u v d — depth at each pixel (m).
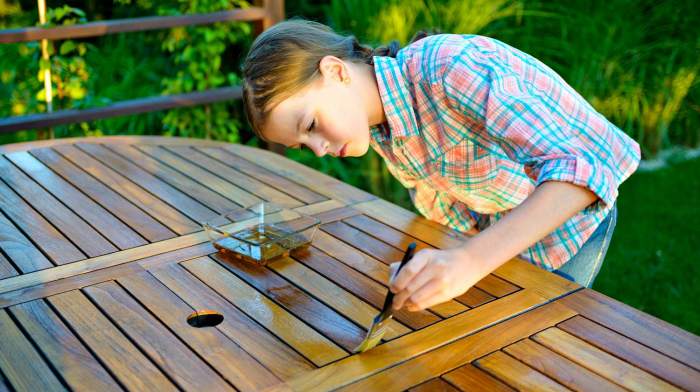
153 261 1.55
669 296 2.98
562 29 4.23
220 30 3.80
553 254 1.69
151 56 4.62
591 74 4.19
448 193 1.79
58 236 1.67
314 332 1.28
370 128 1.71
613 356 1.21
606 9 4.36
